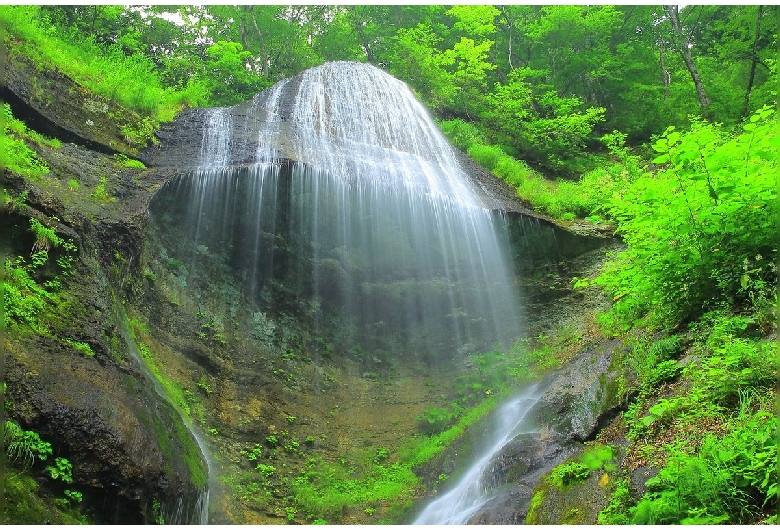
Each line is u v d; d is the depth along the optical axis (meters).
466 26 22.89
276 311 11.69
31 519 4.32
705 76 22.00
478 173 16.84
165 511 5.69
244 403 9.72
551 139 20.33
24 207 6.58
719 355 5.15
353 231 13.13
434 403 11.95
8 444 4.55
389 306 13.55
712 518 3.58
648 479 4.57
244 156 11.80
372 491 8.88
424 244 13.80
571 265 13.95
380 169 13.74
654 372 6.03
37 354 5.45
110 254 8.02
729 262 5.93
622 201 7.15
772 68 17.30
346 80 17.97
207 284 10.65
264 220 11.64
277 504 8.17
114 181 9.56
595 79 23.47
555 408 7.68
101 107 10.90
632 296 7.59
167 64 18.97
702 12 22.53
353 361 12.56
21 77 9.51
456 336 13.63
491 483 7.11
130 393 6.12
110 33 17.62
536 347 12.90
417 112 18.69
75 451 4.98
